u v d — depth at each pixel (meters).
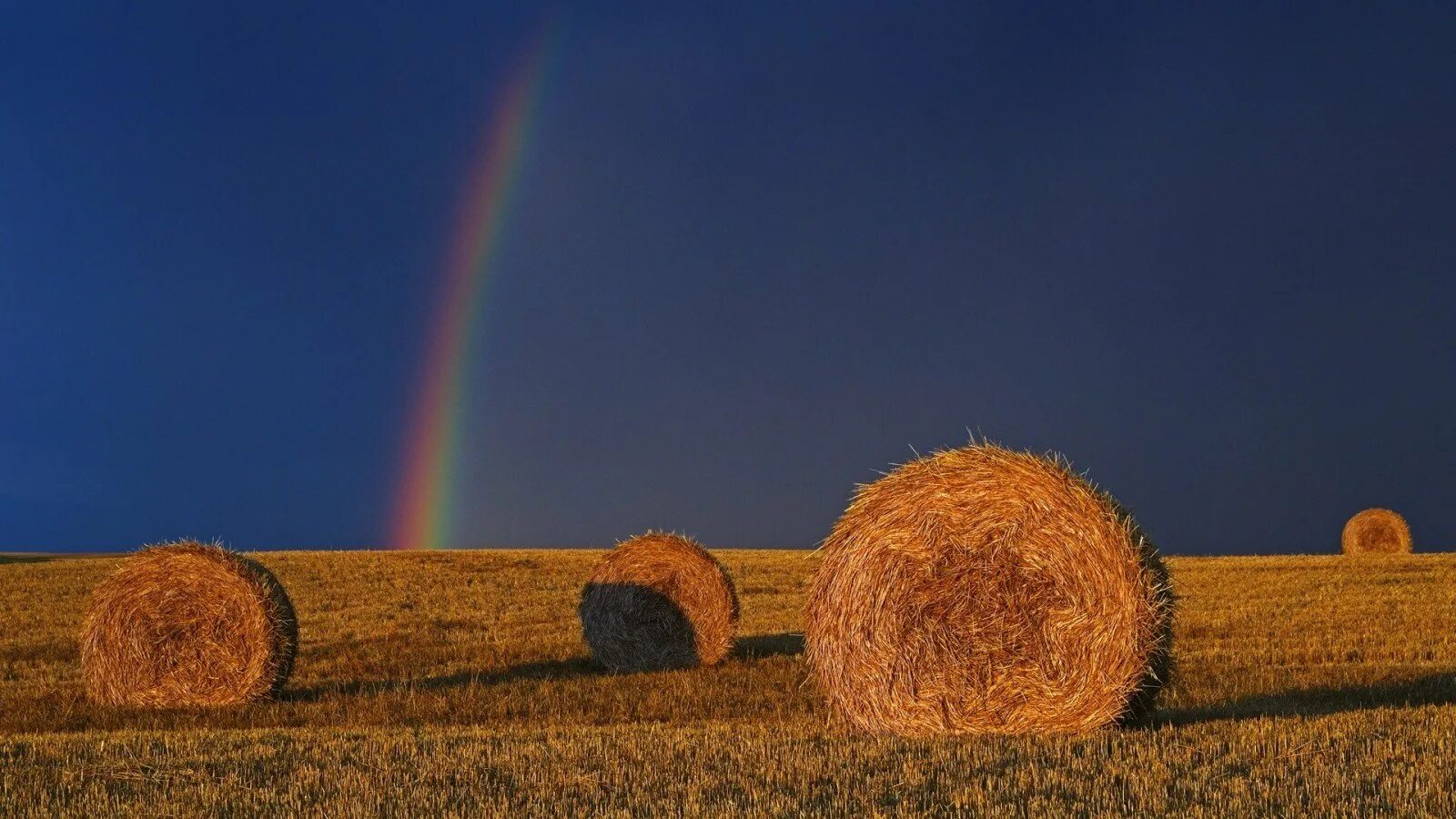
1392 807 7.35
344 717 13.79
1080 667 10.46
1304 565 31.73
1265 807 7.39
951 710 10.84
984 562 10.85
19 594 28.62
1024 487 10.76
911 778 8.40
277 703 15.27
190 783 8.90
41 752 10.38
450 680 17.16
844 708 11.27
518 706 14.08
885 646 11.05
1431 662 16.33
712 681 16.19
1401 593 24.95
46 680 17.80
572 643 21.56
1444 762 8.45
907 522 11.10
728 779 8.49
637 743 9.98
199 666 15.61
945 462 11.05
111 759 9.89
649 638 18.88
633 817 7.53
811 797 7.93
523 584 31.70
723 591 18.97
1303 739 9.40
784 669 17.44
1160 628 10.40
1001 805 7.55
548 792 8.27
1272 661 16.78
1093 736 9.93
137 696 15.62
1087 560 10.48
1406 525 36.78
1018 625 10.71
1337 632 19.59
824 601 11.45
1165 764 8.51
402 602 28.20
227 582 15.63
